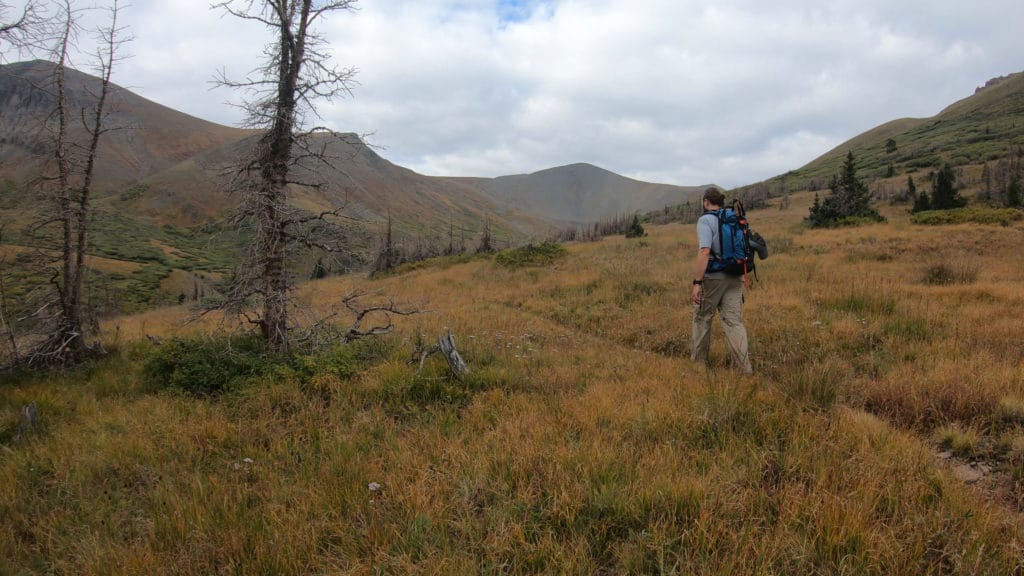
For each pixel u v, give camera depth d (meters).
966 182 53.78
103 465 3.89
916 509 2.56
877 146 131.00
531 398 4.79
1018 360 4.79
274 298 6.52
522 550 2.42
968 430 3.39
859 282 9.81
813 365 4.75
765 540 2.29
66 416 5.37
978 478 3.00
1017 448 3.13
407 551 2.49
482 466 3.22
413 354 6.16
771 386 4.47
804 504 2.54
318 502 2.98
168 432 4.43
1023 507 2.68
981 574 2.09
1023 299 7.54
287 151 6.61
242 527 2.81
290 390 5.21
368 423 4.37
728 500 2.69
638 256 20.50
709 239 5.40
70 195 7.76
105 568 2.57
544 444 3.47
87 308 9.21
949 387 3.99
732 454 3.21
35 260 7.45
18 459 4.10
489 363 6.28
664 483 2.78
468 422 4.20
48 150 7.47
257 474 3.62
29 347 7.66
